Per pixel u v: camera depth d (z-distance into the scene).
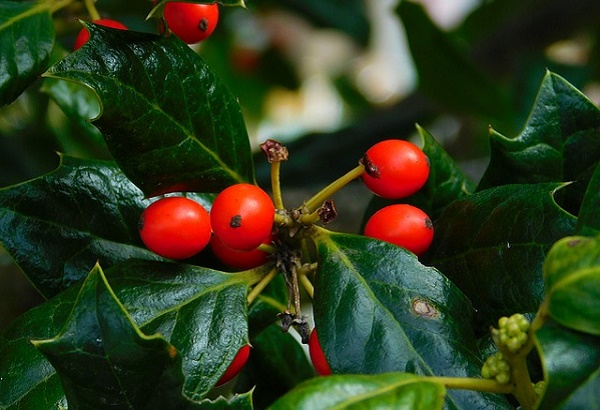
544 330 0.21
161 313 0.23
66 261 0.25
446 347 0.23
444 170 0.27
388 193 0.24
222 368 0.23
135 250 0.25
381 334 0.23
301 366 0.29
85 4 0.27
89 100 0.31
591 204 0.22
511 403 0.24
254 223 0.23
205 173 0.24
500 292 0.24
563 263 0.21
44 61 0.25
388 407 0.20
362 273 0.23
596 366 0.20
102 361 0.22
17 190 0.24
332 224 0.36
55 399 0.23
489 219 0.24
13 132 0.36
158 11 0.24
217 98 0.24
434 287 0.23
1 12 0.25
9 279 0.31
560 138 0.25
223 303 0.24
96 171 0.25
